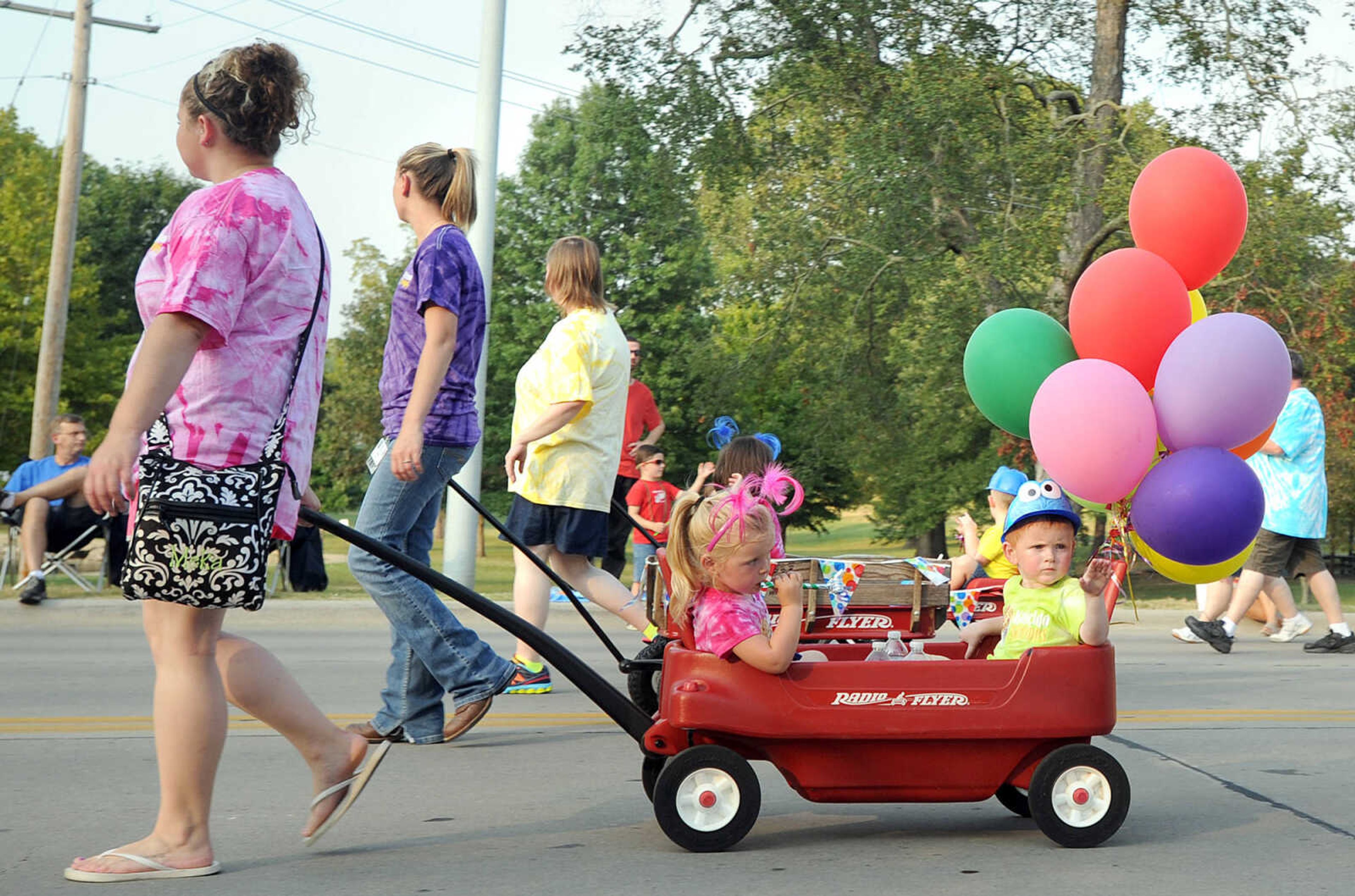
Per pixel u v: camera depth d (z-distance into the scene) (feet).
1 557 97.09
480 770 34.86
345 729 38.63
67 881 24.18
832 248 137.90
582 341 42.22
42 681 49.52
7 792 31.81
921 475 181.27
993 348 32.09
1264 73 120.57
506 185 286.87
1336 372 126.31
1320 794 32.86
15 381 273.95
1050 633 28.32
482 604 27.12
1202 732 41.60
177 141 24.50
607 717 42.83
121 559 73.15
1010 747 27.55
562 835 28.40
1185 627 69.46
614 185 266.98
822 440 154.30
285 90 24.27
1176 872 25.72
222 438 22.79
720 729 26.71
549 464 43.11
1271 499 62.49
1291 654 63.16
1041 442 29.22
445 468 36.24
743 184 144.56
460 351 36.01
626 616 43.55
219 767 32.53
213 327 22.13
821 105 135.64
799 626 26.58
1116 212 115.14
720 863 26.21
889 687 26.89
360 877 24.95
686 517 27.35
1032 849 27.43
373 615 73.56
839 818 30.04
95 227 380.99
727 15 135.33
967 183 122.52
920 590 37.88
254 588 22.85
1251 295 118.93
